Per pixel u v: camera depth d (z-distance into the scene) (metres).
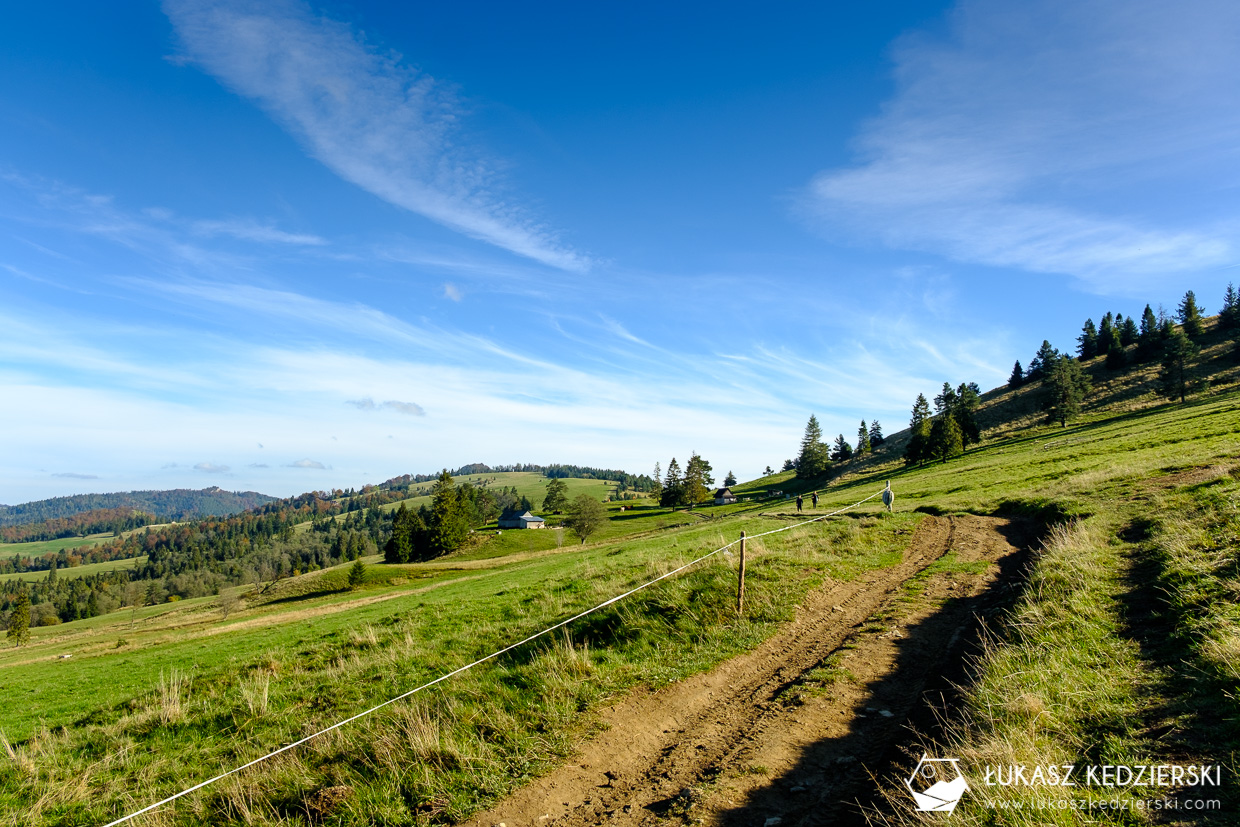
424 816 6.54
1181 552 10.09
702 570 15.36
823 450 123.06
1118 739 5.45
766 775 6.46
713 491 137.62
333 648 18.44
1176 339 76.94
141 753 11.14
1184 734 5.26
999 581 13.31
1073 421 82.88
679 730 7.87
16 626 76.75
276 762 8.83
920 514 25.91
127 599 140.75
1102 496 20.25
